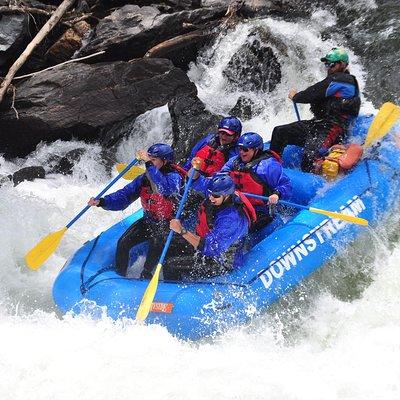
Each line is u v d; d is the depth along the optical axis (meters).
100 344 18.12
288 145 27.50
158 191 21.86
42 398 16.02
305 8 44.06
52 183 33.19
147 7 40.88
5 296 23.20
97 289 20.92
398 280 21.42
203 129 33.44
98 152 35.28
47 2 42.41
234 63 40.16
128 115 35.94
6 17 37.72
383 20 42.22
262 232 22.73
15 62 36.50
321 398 15.78
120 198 22.94
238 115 36.94
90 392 16.06
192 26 40.88
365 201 23.61
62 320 20.56
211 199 19.77
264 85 39.28
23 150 35.75
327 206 23.08
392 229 23.95
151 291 19.23
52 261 25.67
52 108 34.94
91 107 35.44
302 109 36.72
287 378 16.64
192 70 41.12
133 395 15.88
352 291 21.69
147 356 17.45
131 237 22.70
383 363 17.34
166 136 35.84
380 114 25.61
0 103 35.19
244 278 20.41
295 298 20.88
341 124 26.08
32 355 17.58
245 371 16.86
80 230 28.12
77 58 38.34
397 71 38.19
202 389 15.95
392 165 25.05
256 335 19.55
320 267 21.66
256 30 40.31
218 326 19.45
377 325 19.70
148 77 37.03
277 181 22.30
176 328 19.36
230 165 23.05
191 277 21.06
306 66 39.12
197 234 20.88
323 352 18.73
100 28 39.28
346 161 24.75
